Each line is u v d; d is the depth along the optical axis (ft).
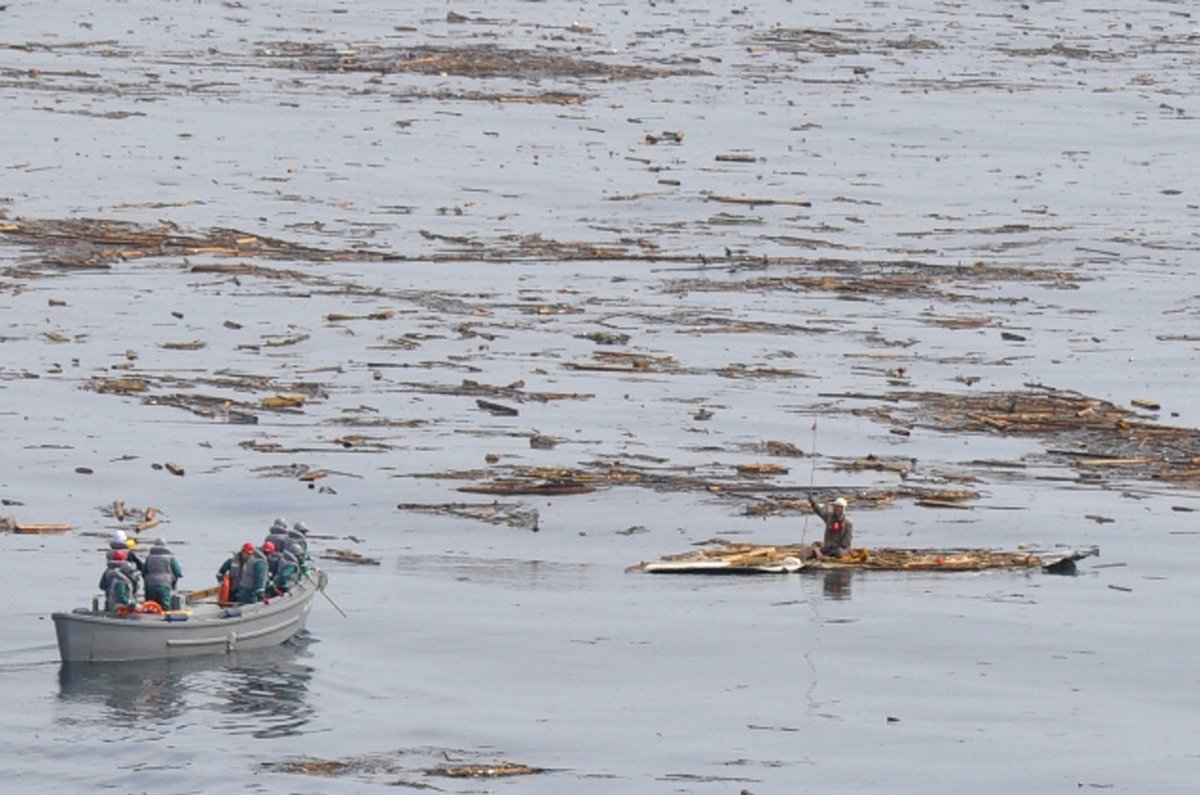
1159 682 538.88
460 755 469.57
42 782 444.96
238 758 461.78
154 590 535.60
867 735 491.31
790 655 553.64
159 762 457.27
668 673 536.42
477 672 532.73
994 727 499.92
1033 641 571.28
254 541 652.48
